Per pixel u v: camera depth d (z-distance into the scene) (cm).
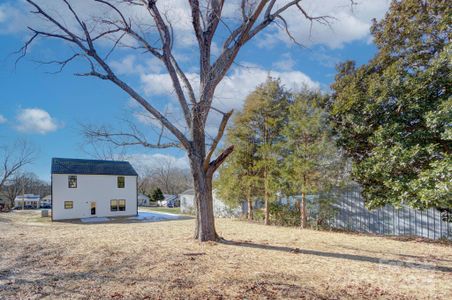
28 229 1228
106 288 438
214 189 1806
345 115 1064
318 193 1255
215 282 463
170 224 1421
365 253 702
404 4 975
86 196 2402
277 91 1490
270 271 527
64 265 569
